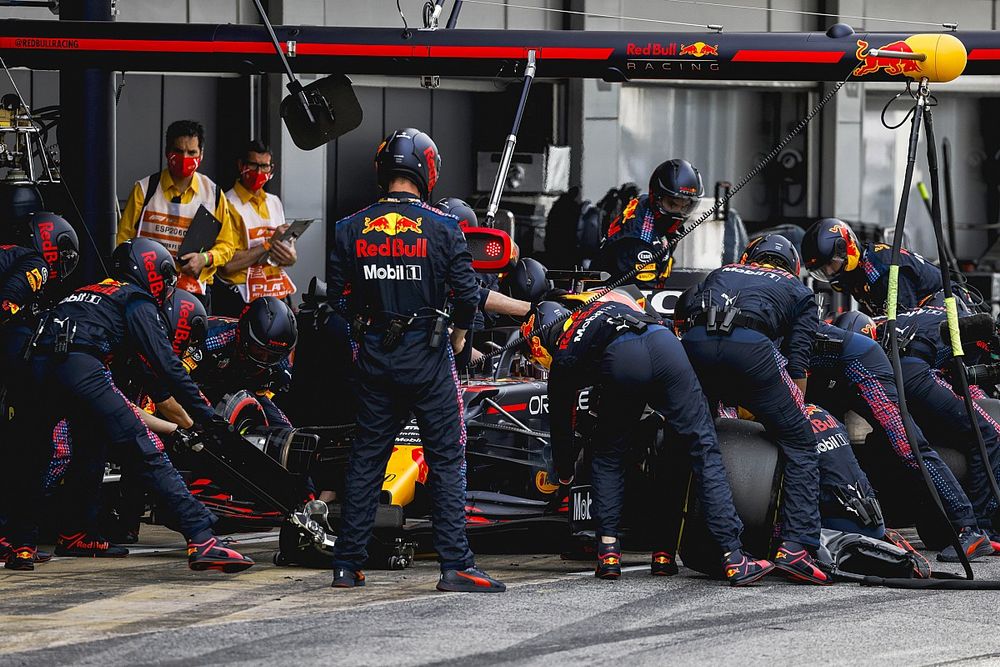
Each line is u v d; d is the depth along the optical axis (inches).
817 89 2566.4
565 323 923.4
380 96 2204.7
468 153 2277.3
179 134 1365.7
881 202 2628.0
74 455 1046.4
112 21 1282.0
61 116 1320.1
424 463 1008.2
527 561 1037.8
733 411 1042.1
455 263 852.0
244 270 1418.6
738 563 888.3
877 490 1118.4
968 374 1104.8
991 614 794.2
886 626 756.6
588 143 2342.5
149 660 665.6
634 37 1234.6
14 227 1034.1
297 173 2081.7
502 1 2246.6
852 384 1053.8
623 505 956.0
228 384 1128.2
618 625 757.3
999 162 2711.6
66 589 888.9
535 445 1099.3
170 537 1210.0
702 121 2509.8
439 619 771.4
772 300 909.2
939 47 1090.1
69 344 941.8
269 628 745.0
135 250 981.2
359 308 865.5
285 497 988.6
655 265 1283.2
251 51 1246.9
